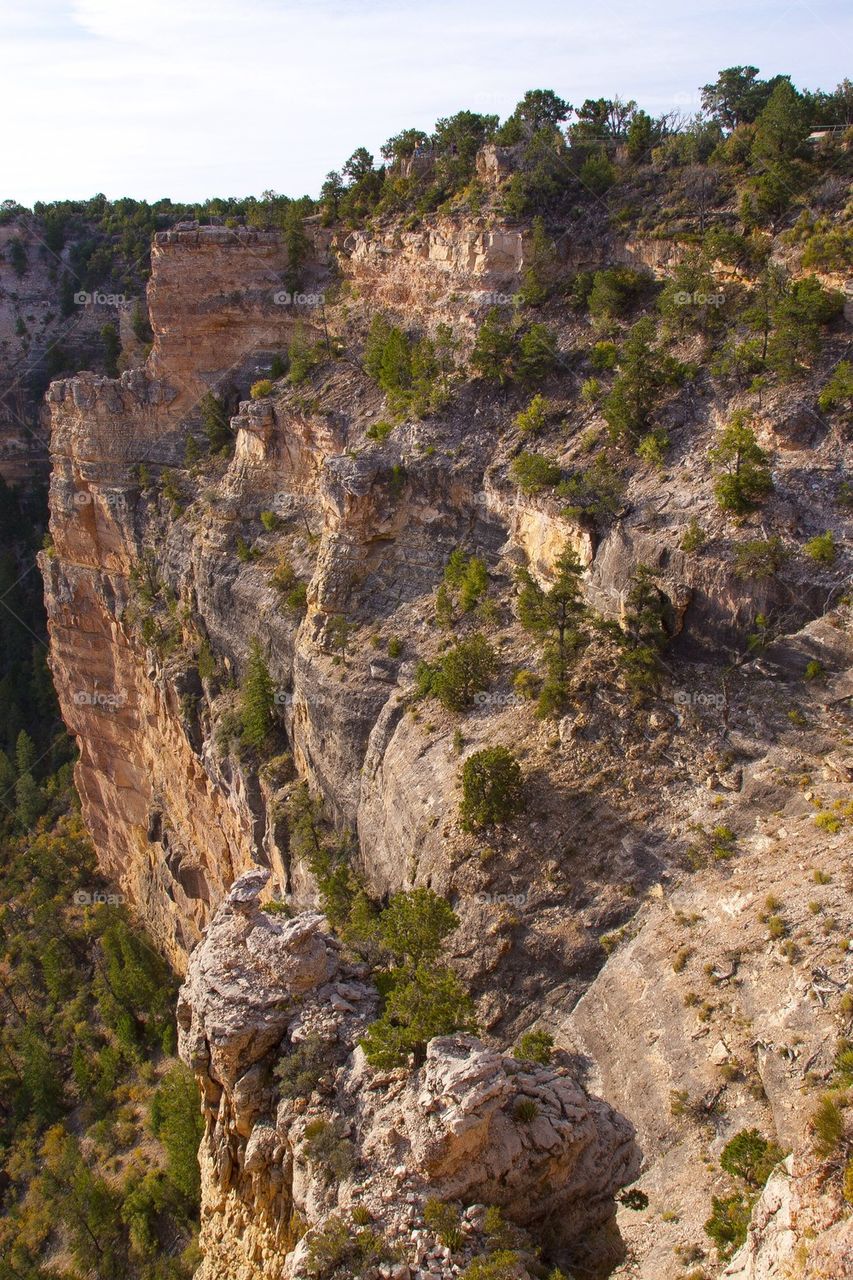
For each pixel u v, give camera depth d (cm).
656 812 4109
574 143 7206
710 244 5841
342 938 4081
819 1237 1994
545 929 3966
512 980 3950
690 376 5531
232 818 6812
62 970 8288
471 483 5878
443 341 6631
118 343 11850
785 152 6166
